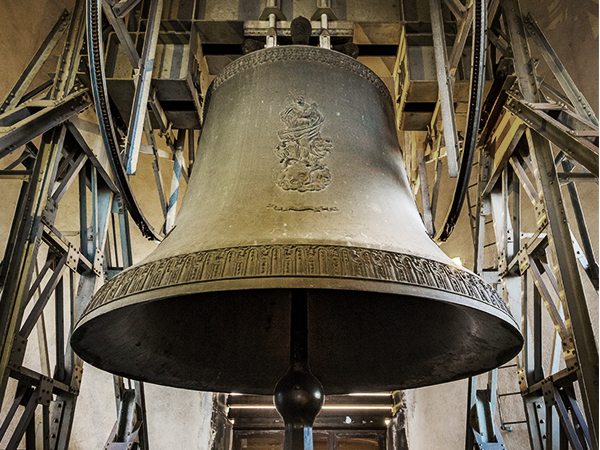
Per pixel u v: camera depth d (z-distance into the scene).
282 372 3.65
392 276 1.99
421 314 3.30
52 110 4.12
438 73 3.83
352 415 11.46
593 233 7.38
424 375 3.44
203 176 3.01
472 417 4.97
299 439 2.42
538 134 4.18
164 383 3.33
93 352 2.79
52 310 8.10
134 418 5.36
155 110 4.74
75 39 4.64
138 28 4.86
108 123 3.08
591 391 3.27
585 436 3.71
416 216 2.88
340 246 2.06
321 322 3.68
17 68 7.91
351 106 3.19
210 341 3.57
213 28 4.88
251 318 3.72
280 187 2.62
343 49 4.20
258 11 4.84
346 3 5.03
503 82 4.57
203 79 5.28
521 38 4.55
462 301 2.09
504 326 2.52
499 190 5.22
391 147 3.23
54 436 4.30
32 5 8.23
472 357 3.17
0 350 3.50
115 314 2.66
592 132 3.58
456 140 3.57
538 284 4.35
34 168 4.15
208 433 10.70
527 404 4.40
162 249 2.44
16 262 3.75
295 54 3.31
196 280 1.95
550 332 8.00
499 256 5.06
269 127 2.98
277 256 1.97
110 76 4.57
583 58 7.85
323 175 2.68
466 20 4.02
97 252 4.94
